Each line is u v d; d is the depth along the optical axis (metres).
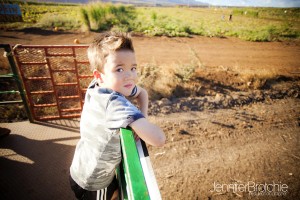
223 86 7.29
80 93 4.03
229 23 25.19
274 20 35.38
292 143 4.56
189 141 4.33
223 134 4.64
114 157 1.09
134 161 0.77
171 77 7.02
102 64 0.97
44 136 3.46
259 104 6.13
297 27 25.48
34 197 2.38
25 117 4.65
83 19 15.09
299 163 4.00
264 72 8.62
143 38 14.11
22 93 3.55
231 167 3.80
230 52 12.57
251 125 5.05
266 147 4.38
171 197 3.18
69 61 6.05
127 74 0.96
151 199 0.65
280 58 12.15
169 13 32.16
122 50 0.93
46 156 3.00
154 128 0.88
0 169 2.72
